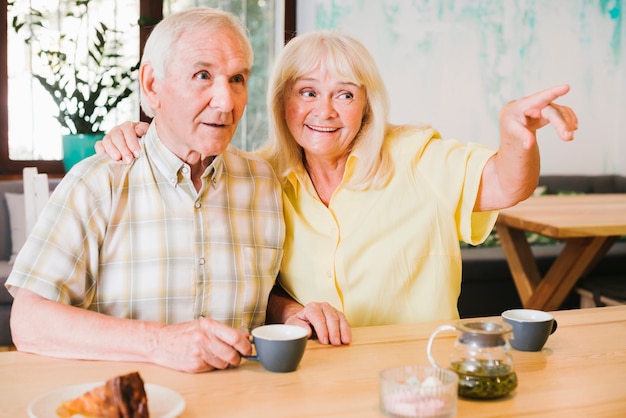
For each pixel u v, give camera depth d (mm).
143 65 1482
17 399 1059
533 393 1098
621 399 1074
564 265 3312
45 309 1326
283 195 1721
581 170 5285
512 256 3502
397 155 1704
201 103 1409
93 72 4418
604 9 5160
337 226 1678
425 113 4902
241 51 1435
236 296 1565
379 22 4754
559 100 5168
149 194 1511
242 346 1184
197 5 4602
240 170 1637
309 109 1639
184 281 1519
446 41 4879
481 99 4988
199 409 1021
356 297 1671
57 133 4484
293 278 1707
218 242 1556
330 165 1721
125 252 1492
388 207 1676
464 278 3961
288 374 1174
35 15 4223
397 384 987
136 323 1267
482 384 1062
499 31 4965
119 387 929
